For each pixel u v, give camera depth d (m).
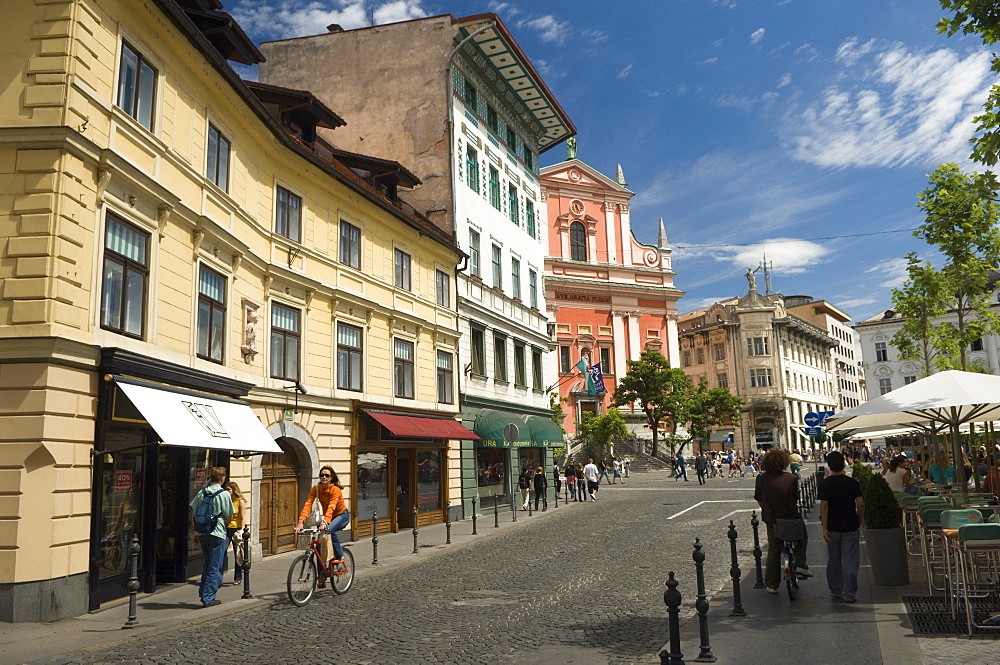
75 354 10.37
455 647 8.21
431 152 28.73
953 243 19.42
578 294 61.25
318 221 19.52
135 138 12.09
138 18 12.30
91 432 10.75
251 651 8.30
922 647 7.22
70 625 9.69
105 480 11.33
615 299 62.47
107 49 11.42
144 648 8.52
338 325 20.06
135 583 9.70
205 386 13.73
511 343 32.56
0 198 10.21
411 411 23.23
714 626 8.64
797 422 78.69
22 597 9.58
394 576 13.84
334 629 9.31
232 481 15.21
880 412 10.79
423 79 29.39
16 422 9.79
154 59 12.82
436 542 19.34
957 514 9.02
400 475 23.02
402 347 23.41
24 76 10.48
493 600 10.95
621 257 63.88
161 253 12.79
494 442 26.61
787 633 8.06
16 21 10.69
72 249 10.42
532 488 32.25
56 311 10.05
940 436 25.94
